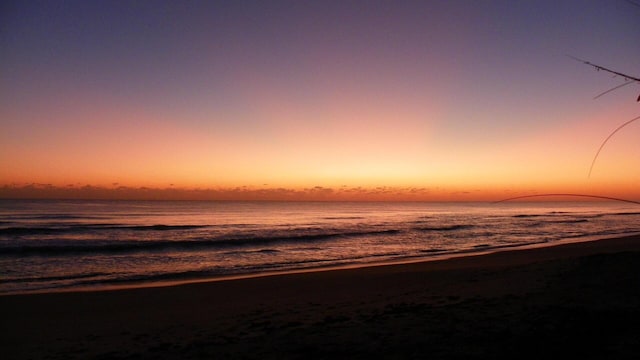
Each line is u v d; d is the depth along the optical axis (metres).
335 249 28.33
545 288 11.25
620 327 6.65
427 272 17.25
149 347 7.55
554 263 16.77
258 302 12.17
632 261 13.99
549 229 47.47
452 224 54.03
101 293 13.86
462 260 22.03
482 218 71.19
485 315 8.15
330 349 6.48
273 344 6.99
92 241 29.36
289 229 42.72
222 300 12.64
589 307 8.30
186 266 20.98
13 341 8.38
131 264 21.27
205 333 8.45
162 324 9.65
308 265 21.59
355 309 10.12
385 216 77.38
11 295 13.37
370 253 26.64
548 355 5.59
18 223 45.47
